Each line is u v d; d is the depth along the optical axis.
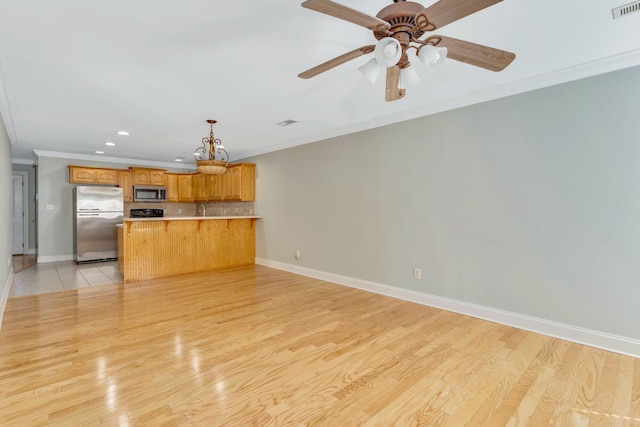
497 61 1.83
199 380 2.05
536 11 1.84
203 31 2.02
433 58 1.62
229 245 5.91
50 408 1.74
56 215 6.36
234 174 6.28
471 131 3.26
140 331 2.82
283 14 1.85
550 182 2.77
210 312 3.34
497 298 3.10
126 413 1.71
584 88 2.59
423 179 3.66
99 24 1.93
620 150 2.44
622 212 2.44
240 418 1.69
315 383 2.03
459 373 2.16
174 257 5.22
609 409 1.78
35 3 1.70
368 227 4.25
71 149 5.93
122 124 4.18
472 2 1.33
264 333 2.80
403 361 2.32
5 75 2.61
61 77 2.67
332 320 3.13
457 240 3.38
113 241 6.50
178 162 7.64
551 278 2.78
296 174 5.34
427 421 1.68
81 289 4.23
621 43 2.20
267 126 4.38
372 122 4.12
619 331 2.46
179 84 2.86
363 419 1.69
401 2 1.54
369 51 1.76
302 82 2.85
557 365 2.26
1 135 3.44
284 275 5.18
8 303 3.59
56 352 2.40
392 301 3.78
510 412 1.75
